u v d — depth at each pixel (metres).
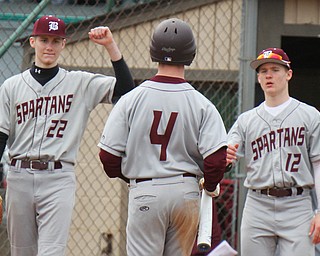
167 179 15.27
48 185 18.44
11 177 18.55
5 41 24.66
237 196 24.38
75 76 18.89
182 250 15.64
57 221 18.38
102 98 18.88
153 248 15.45
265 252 19.92
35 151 18.39
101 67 25.56
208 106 15.52
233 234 24.28
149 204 15.22
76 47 25.64
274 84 19.80
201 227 15.51
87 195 25.62
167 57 15.40
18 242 18.91
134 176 15.44
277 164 19.61
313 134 19.55
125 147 15.50
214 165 15.19
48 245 18.30
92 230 25.55
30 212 18.62
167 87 15.44
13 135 18.80
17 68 24.94
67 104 18.67
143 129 15.30
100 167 25.61
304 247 19.47
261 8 25.22
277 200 19.64
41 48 18.55
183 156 15.47
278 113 19.83
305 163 19.61
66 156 18.56
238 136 20.30
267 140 19.80
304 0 25.31
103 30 18.00
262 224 19.80
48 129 18.52
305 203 19.66
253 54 25.06
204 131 15.36
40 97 18.58
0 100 18.67
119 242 25.47
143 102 15.36
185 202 15.29
